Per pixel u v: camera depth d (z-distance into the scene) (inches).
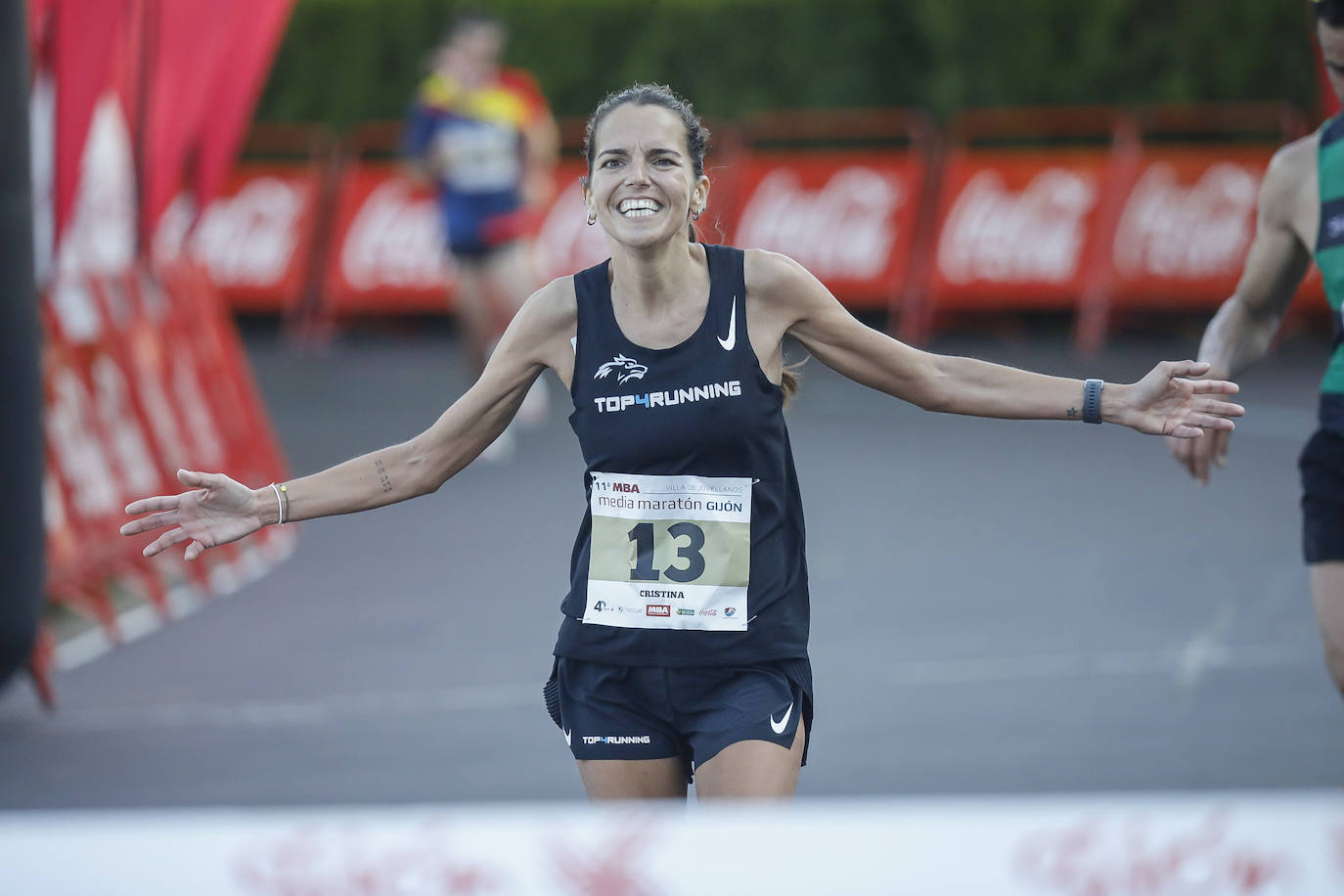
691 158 430.9
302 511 454.9
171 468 1099.3
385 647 901.2
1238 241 1996.8
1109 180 2050.9
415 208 2314.2
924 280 2126.0
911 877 262.4
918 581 1008.2
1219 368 565.0
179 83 1096.2
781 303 433.1
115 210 1099.3
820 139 2209.6
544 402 1715.1
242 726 762.2
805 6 2193.7
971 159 2119.8
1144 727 728.3
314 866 266.7
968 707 761.6
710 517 433.4
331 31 2364.7
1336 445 520.1
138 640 940.0
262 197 2375.7
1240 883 262.8
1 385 741.3
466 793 661.3
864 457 1454.2
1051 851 263.3
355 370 2055.9
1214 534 1115.3
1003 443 1507.1
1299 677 796.6
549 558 1114.7
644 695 441.4
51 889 265.1
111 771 700.0
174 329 1153.4
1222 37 2048.5
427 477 457.7
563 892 263.6
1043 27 2107.5
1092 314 2031.3
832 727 740.0
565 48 2300.7
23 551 757.9
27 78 753.0
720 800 425.7
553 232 2249.0
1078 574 1013.8
